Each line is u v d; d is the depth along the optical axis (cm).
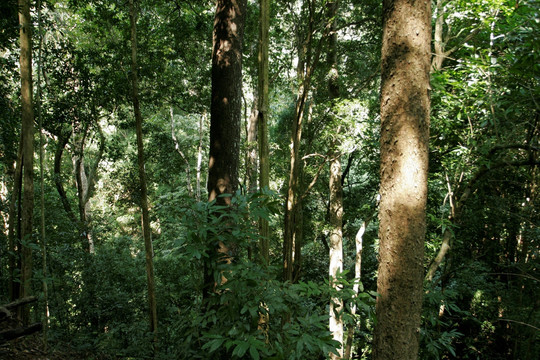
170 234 1334
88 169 1761
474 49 412
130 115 1277
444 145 549
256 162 1298
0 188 988
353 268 1252
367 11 922
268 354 187
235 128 456
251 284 210
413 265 176
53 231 977
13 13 471
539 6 331
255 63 1086
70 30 1133
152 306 560
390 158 183
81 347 457
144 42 981
